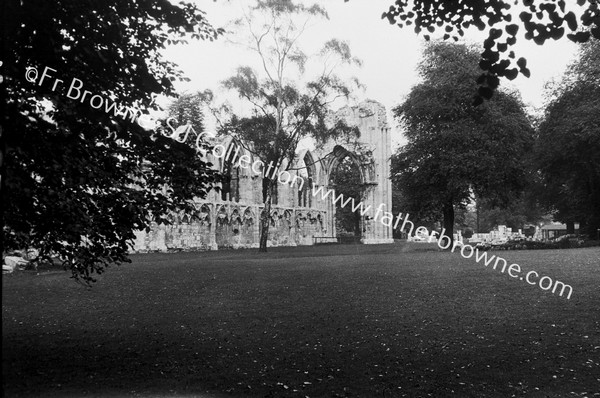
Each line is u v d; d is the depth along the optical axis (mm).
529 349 11906
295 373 10531
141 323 15414
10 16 9266
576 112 44281
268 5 41500
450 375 10289
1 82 9219
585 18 9078
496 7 9945
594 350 11648
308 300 18062
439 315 15445
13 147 9234
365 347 12453
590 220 52812
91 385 9680
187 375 10406
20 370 10594
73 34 10328
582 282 18844
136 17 11625
